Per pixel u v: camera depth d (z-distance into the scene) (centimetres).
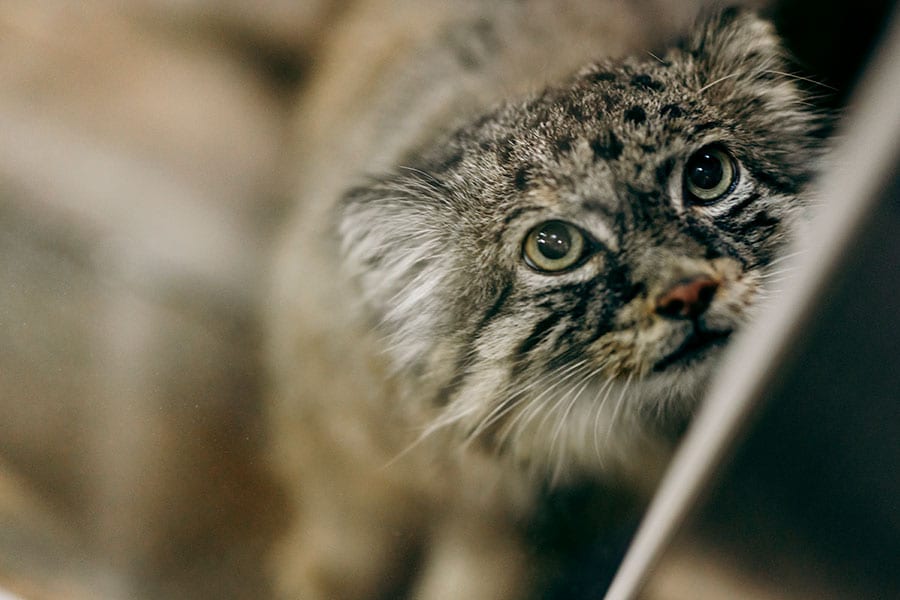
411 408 95
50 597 102
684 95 92
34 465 99
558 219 93
